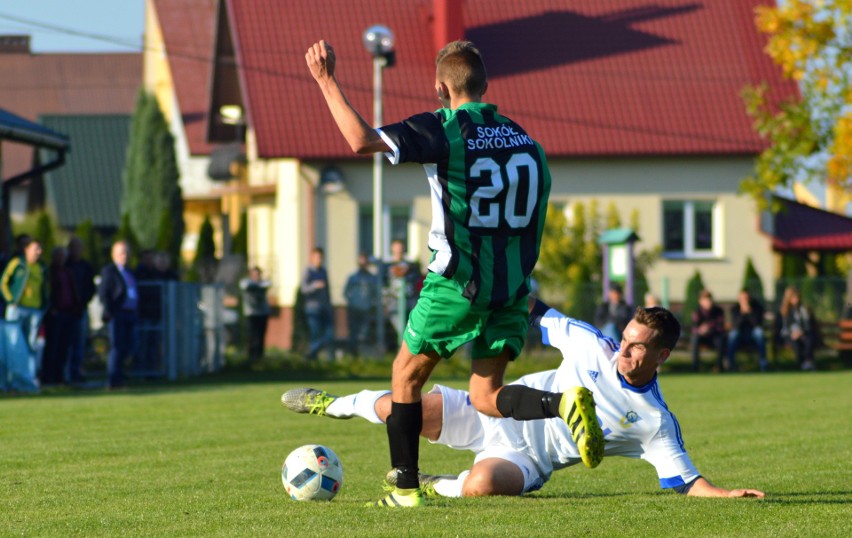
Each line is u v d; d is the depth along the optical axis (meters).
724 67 112.25
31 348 52.50
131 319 55.94
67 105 194.88
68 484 23.12
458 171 17.31
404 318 72.19
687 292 85.06
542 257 96.00
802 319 78.06
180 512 18.67
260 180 113.31
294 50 106.75
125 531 16.66
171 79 146.12
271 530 16.41
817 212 111.62
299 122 102.31
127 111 195.38
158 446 30.98
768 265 107.31
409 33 111.81
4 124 61.69
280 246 105.12
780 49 91.50
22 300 52.00
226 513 18.50
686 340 80.06
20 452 29.27
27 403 45.88
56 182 163.62
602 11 116.94
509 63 111.94
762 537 15.63
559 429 21.39
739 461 27.86
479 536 15.58
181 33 147.75
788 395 52.28
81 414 40.75
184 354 64.94
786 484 22.97
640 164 106.94
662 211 107.25
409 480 19.03
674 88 110.50
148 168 134.00
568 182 106.62
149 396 50.12
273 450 30.19
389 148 17.02
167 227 112.88
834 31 89.75
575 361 20.97
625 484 23.81
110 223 161.75
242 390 54.41
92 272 56.66
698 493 20.56
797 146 92.44
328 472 20.45
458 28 108.75
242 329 72.31
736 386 58.97
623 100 109.50
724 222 106.94
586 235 100.25
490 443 21.70
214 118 116.69
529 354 74.25
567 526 16.50
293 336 72.75
